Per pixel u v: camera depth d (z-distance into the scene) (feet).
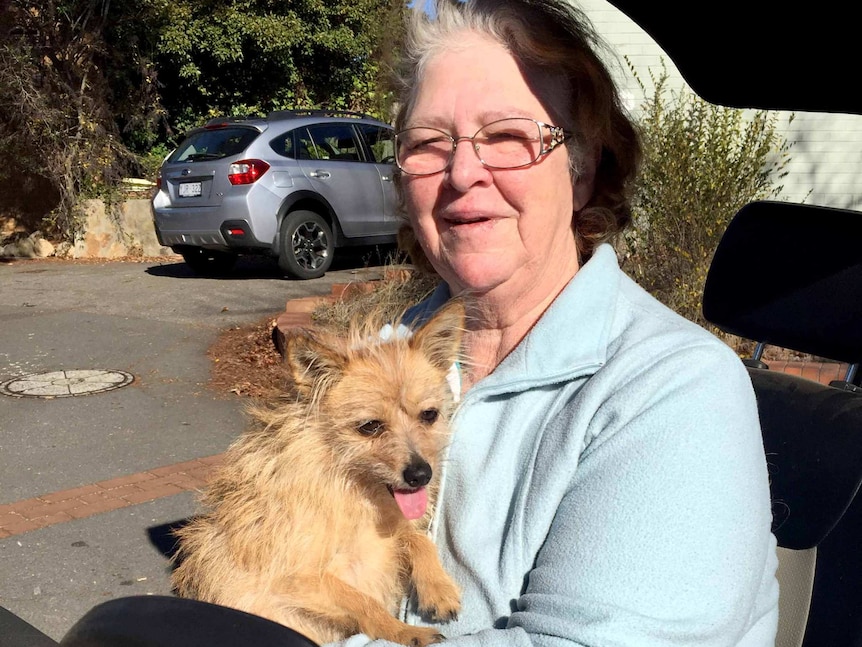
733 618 4.17
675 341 4.99
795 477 6.11
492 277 5.88
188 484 14.57
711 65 6.73
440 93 5.76
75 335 25.85
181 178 34.12
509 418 5.43
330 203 34.99
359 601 7.14
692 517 4.24
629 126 6.43
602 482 4.52
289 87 62.49
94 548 12.08
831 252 6.81
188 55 56.49
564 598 4.27
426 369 8.35
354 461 7.84
